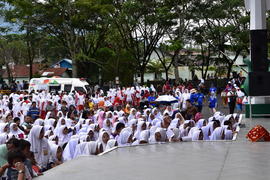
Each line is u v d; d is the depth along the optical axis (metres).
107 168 9.30
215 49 52.31
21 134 14.73
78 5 43.94
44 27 48.59
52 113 22.02
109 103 29.20
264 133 13.11
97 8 43.91
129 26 48.84
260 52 16.31
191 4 47.62
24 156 7.91
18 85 52.34
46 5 45.41
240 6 48.22
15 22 48.03
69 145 12.55
